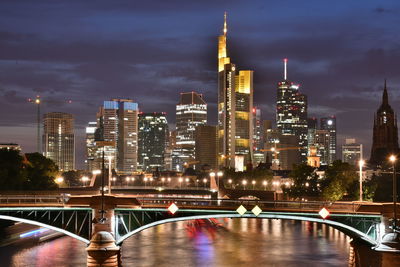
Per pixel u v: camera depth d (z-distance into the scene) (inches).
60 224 4397.1
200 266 5644.7
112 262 3750.0
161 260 5964.6
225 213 4384.8
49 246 6722.4
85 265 5556.1
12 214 4409.5
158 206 4315.9
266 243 7357.3
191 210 4372.5
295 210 4443.9
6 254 6186.0
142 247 6924.2
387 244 2445.9
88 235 4335.6
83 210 4340.6
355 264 4842.5
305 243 7332.7
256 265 5733.3
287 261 5959.6
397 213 4296.3
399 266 2415.1
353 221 4466.0
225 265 5708.7
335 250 6712.6
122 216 4323.3
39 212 4451.3
